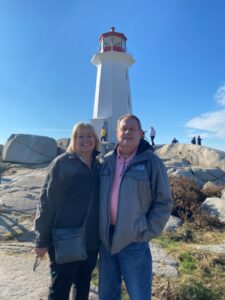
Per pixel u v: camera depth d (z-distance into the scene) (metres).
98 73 31.17
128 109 30.28
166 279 4.60
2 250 5.78
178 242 6.66
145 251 3.06
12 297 3.97
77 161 3.08
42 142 19.89
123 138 3.05
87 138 3.14
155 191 3.00
